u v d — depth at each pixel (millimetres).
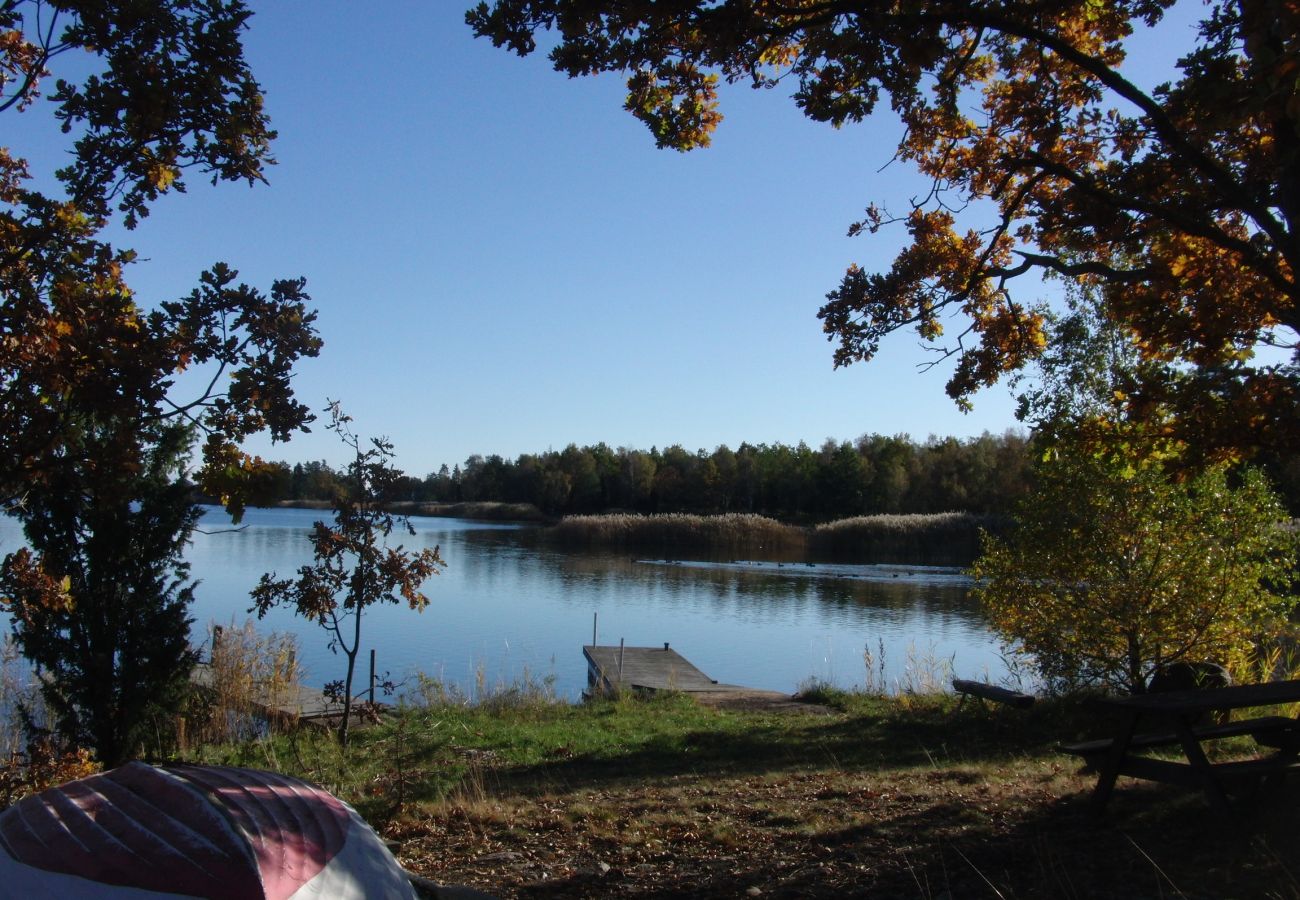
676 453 91750
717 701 14750
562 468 91312
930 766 8797
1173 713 5461
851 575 39906
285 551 50781
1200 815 5887
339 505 9570
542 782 8992
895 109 7535
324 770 8914
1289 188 5805
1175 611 10523
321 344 4984
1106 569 10828
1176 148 6277
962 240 8617
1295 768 5570
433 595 32469
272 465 5219
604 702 14469
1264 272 6230
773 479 81375
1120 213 7133
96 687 9328
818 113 7379
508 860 5910
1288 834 5277
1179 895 4551
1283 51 4523
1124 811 6156
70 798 2904
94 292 5203
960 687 11562
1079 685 11430
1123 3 7266
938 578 38781
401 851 6211
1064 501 11062
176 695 10031
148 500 9648
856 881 5160
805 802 7156
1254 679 10930
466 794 8148
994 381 8750
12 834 2758
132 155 5227
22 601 7316
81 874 2508
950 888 4922
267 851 2625
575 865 5777
